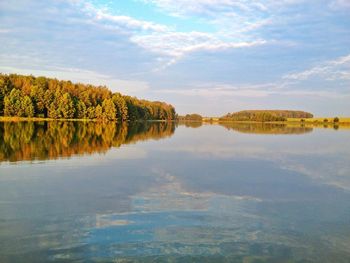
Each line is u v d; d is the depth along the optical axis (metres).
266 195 14.55
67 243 9.07
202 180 17.30
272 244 9.32
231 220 11.18
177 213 11.74
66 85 121.12
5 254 8.41
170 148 31.45
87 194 14.00
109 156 25.02
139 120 151.25
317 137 51.69
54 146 29.80
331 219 11.49
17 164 20.66
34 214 11.35
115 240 9.30
